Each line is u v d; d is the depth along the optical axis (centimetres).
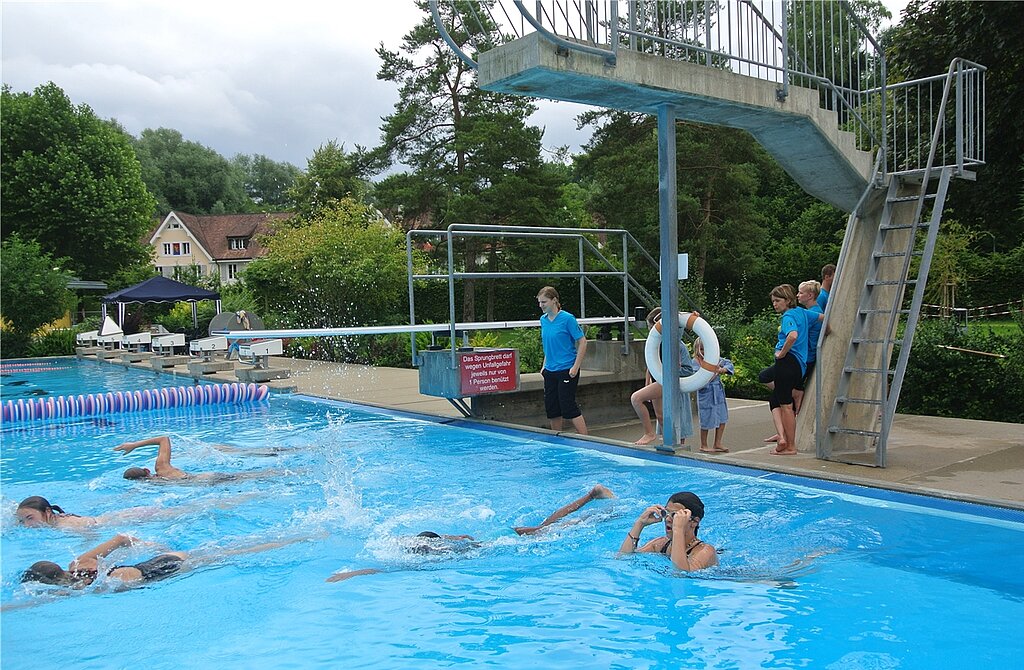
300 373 1777
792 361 751
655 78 632
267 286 2767
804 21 783
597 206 3138
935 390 1023
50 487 732
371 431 983
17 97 4028
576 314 3212
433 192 3012
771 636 368
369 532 563
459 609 419
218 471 783
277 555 521
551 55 577
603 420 1063
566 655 355
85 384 1750
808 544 496
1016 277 2575
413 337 1002
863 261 819
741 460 707
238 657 366
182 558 510
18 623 418
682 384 768
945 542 489
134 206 4175
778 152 801
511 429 934
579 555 505
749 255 3070
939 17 1264
